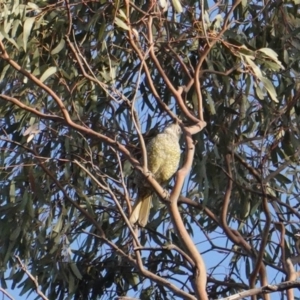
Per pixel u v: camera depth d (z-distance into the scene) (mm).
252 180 11805
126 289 12359
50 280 11742
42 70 10383
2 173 11156
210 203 11805
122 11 9398
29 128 10141
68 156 11078
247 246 10805
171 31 10555
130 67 11266
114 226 11969
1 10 9875
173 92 9211
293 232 11820
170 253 12164
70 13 9844
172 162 11281
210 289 11977
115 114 11047
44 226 11430
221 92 11188
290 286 8164
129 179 11297
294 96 11297
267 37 11469
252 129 11461
